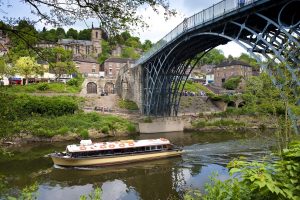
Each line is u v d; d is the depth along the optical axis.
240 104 61.75
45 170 26.42
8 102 9.62
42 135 37.66
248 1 20.16
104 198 20.53
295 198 4.10
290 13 20.03
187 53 37.47
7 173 25.25
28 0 7.13
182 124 47.72
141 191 21.77
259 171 4.43
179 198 20.02
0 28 7.32
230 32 26.27
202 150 33.12
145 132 45.22
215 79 100.81
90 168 27.58
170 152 30.80
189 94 66.94
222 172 24.44
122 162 29.02
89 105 55.03
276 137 13.77
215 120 50.34
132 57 107.75
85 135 39.56
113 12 7.32
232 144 35.41
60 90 59.62
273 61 16.78
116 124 44.28
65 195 20.78
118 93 65.69
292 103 14.23
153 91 44.56
